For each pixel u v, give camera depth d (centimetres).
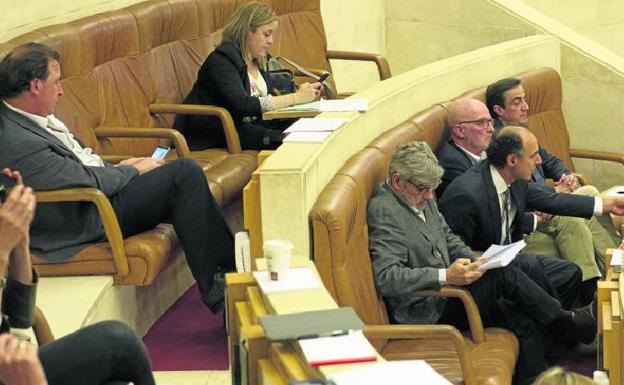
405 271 1233
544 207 1474
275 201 1124
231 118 1628
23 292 909
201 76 1686
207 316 1405
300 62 2025
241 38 1675
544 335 1373
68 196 1233
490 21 2198
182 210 1285
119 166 1316
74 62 1520
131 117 1620
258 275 937
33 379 751
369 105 1455
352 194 1209
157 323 1384
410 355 1216
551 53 2012
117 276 1263
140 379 907
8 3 1492
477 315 1238
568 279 1442
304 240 1130
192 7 1784
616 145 2023
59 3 1611
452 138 1557
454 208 1395
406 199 1277
